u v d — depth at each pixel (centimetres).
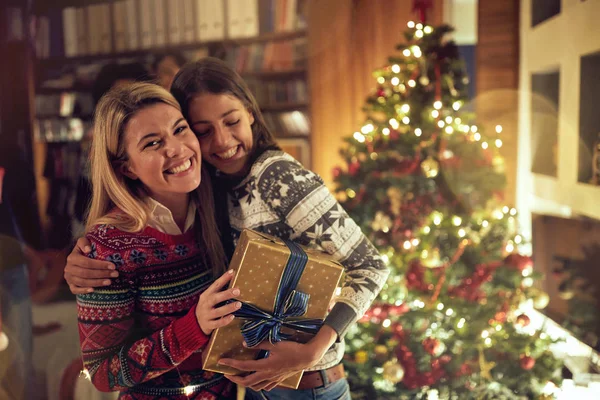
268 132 137
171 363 114
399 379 212
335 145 425
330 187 422
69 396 223
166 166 117
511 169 356
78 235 219
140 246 119
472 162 238
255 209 127
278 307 113
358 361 225
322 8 413
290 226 124
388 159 238
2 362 231
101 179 122
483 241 231
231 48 418
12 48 411
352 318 121
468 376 220
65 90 415
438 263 219
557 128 299
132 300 122
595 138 263
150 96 118
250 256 109
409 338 223
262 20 414
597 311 256
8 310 229
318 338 117
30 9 413
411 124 241
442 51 248
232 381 125
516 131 356
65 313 321
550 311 299
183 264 124
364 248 127
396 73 247
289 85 424
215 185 134
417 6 290
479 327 216
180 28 412
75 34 415
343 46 415
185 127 121
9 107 411
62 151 408
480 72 362
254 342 112
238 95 129
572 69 280
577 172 274
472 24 381
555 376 226
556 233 297
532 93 337
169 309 123
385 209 237
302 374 128
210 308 108
